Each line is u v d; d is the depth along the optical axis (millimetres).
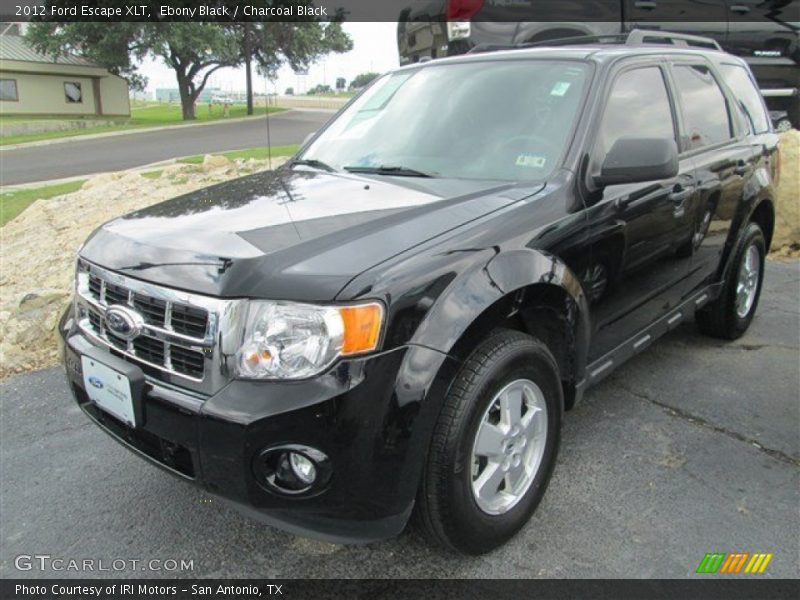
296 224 2582
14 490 3217
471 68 3717
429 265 2359
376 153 3498
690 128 3957
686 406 3908
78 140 25312
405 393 2211
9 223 8281
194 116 37219
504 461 2648
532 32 7410
